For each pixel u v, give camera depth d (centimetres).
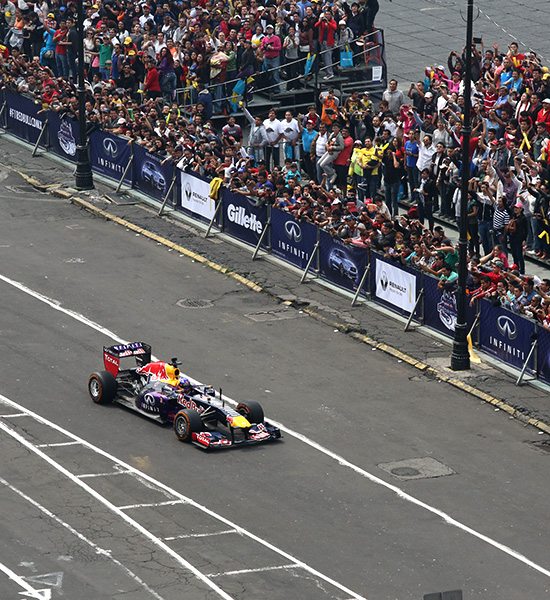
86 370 8438
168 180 11344
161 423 7712
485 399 8194
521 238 9619
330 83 13188
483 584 6122
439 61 14525
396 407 8094
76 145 12306
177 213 11312
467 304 8862
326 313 9425
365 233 9544
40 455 7300
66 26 13625
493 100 11612
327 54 13188
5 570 6062
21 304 9419
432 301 9106
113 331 9038
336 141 11119
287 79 13262
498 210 9838
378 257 9475
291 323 9281
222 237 10819
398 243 9450
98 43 13575
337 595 5953
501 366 8644
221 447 7456
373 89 13312
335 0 13512
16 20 14300
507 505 6938
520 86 11600
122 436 7581
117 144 11806
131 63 12962
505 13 15875
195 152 11112
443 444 7631
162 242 10694
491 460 7456
